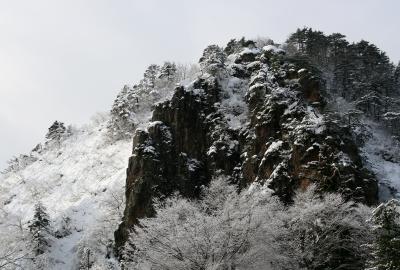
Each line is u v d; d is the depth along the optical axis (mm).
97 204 71375
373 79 73312
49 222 64000
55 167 98688
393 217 21688
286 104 50781
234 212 26797
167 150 57188
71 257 59844
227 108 59656
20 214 81438
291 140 46344
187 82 65750
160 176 54438
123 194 62188
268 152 46844
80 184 83125
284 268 29172
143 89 96625
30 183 93438
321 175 41312
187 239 24859
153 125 58750
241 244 25266
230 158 54125
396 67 85125
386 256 21422
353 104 65500
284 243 29766
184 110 59781
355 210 34000
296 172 43344
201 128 58719
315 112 49594
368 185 42125
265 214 28031
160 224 27281
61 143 112750
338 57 81125
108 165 84312
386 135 62875
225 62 73750
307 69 55031
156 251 25828
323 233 31219
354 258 32500
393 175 51594
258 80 56844
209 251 24500
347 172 40938
